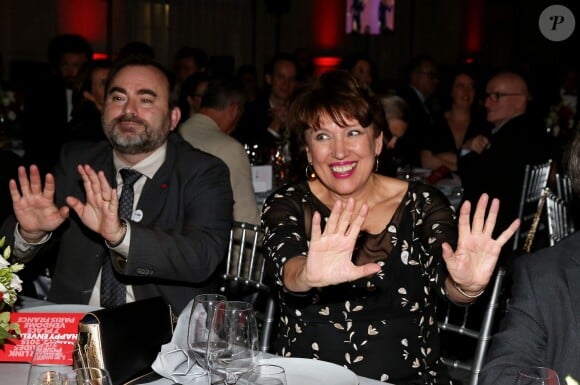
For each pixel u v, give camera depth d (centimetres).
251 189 408
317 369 185
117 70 270
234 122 449
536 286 181
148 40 1191
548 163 476
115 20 1164
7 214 331
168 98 271
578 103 752
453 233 217
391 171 303
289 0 1212
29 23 1114
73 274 268
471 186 475
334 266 175
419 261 223
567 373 175
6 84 769
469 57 1323
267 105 679
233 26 1252
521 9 1434
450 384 227
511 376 172
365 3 1340
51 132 607
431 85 773
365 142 222
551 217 359
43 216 235
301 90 228
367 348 218
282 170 503
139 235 241
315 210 233
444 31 1418
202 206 266
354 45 1355
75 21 1141
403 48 1394
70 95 678
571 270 180
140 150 265
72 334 190
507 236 177
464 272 177
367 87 225
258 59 1278
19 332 179
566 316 177
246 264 352
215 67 909
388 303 219
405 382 218
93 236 265
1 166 333
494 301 247
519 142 467
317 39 1331
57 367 146
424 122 693
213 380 161
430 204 226
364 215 173
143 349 185
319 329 220
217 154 404
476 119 652
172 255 248
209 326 171
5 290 172
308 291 196
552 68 820
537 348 179
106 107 268
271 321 276
